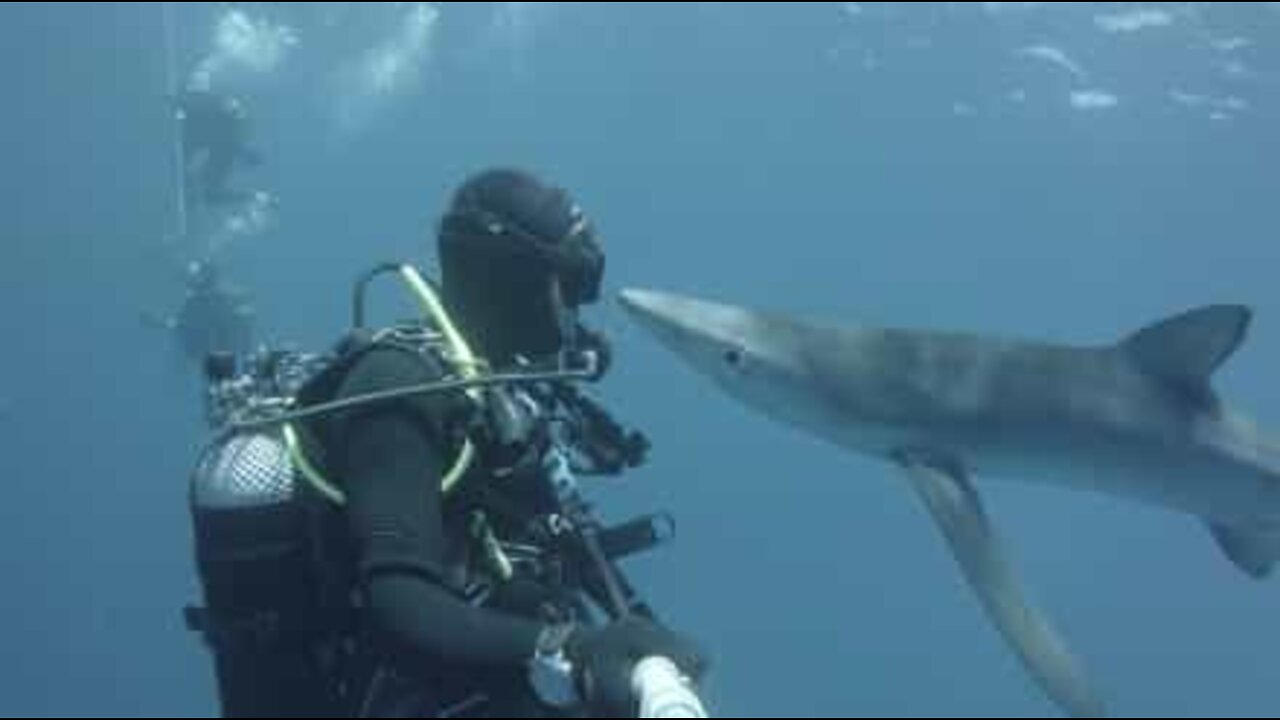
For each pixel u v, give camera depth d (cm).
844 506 4512
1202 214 3491
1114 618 4569
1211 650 4103
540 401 281
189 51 3219
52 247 2408
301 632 250
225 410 278
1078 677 555
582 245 279
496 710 233
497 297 274
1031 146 3553
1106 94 2884
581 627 223
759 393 682
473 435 251
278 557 246
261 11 3172
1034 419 675
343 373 256
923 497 673
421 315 276
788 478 4612
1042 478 699
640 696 205
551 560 264
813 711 3562
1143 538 4975
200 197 1955
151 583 2916
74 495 2698
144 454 2877
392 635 224
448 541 252
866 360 682
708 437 4725
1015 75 3006
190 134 1917
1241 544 717
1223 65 2455
